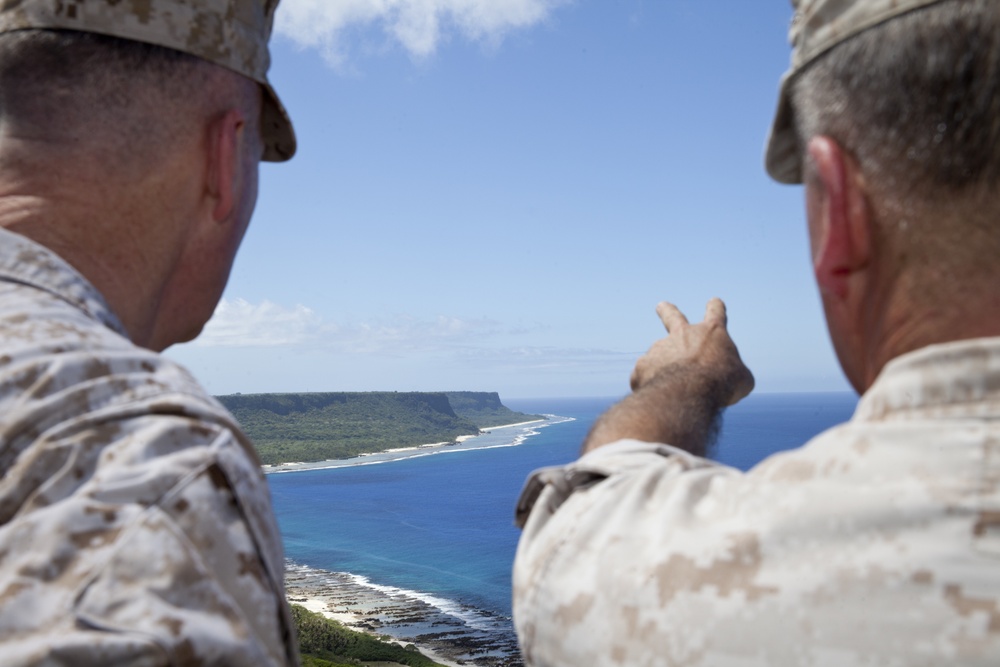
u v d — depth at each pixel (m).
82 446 1.01
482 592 116.00
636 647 0.91
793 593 0.82
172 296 1.50
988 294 0.81
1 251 1.22
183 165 1.43
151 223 1.41
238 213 1.56
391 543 156.12
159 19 1.37
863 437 0.86
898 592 0.76
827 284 0.96
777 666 0.80
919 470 0.80
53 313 1.17
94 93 1.35
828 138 0.93
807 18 0.96
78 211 1.34
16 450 1.00
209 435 1.11
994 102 0.79
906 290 0.86
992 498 0.76
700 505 1.00
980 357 0.78
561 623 1.00
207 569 0.97
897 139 0.85
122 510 0.96
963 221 0.81
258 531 1.08
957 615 0.73
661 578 0.92
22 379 1.05
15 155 1.35
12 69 1.34
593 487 1.15
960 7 0.81
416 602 109.12
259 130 1.63
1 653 0.83
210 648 0.91
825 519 0.83
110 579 0.90
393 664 75.25
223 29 1.46
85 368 1.09
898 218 0.85
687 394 1.57
